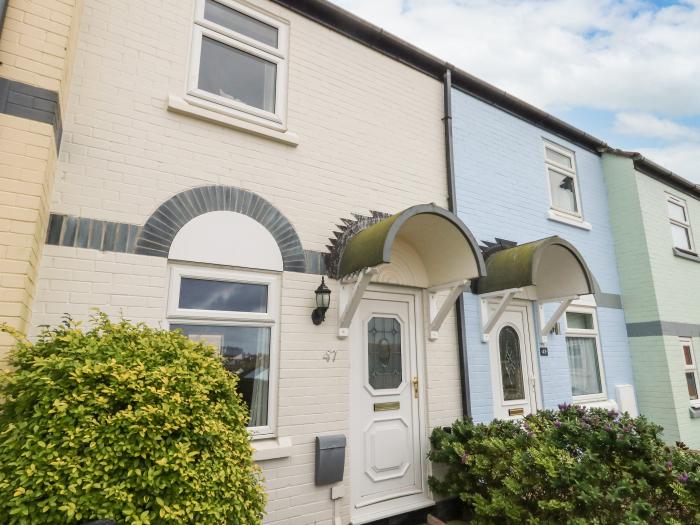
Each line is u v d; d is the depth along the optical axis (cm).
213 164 412
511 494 377
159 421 226
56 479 194
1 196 264
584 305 760
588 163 869
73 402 213
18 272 261
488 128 684
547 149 805
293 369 415
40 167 278
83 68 364
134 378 229
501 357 611
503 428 466
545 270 623
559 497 347
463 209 612
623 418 414
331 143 498
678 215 980
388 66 579
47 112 287
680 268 904
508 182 688
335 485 412
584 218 817
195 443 235
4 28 281
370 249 403
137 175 370
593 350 766
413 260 530
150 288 358
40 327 310
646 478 343
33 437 201
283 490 386
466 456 434
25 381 217
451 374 541
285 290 427
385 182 536
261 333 416
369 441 462
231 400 282
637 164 885
